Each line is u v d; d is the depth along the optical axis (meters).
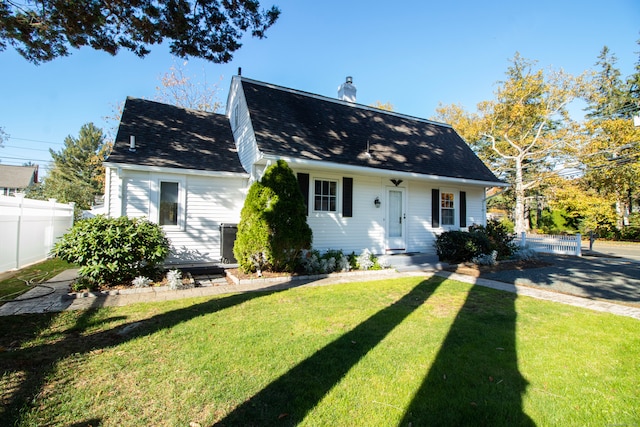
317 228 9.30
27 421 2.14
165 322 4.15
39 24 5.56
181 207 8.52
